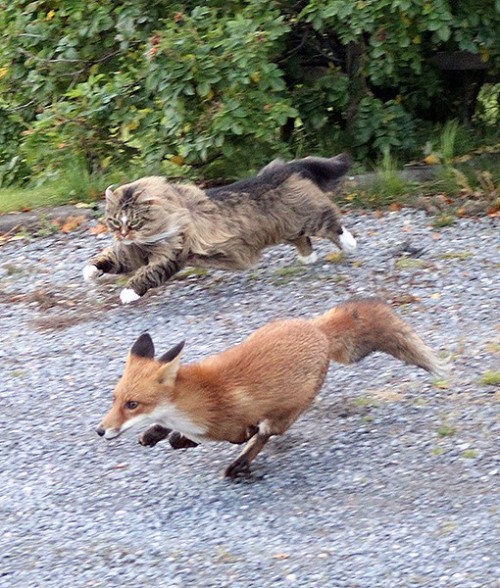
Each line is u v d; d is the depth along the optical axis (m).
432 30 16.80
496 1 16.86
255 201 13.96
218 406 8.63
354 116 18.72
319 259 14.69
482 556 7.54
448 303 12.76
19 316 13.46
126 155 18.95
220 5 17.78
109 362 11.67
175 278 14.53
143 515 8.53
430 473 8.86
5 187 20.50
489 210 16.12
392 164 17.78
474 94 20.09
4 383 11.31
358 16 16.91
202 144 16.92
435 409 10.02
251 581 7.43
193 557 7.81
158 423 8.70
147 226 13.18
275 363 8.84
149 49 16.61
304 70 19.38
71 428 10.20
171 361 8.48
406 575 7.38
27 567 7.83
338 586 7.29
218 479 9.06
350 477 8.91
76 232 16.53
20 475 9.34
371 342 9.71
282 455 9.39
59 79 19.27
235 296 13.58
